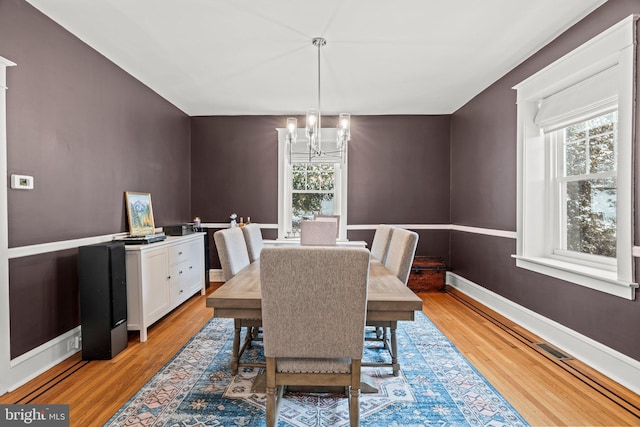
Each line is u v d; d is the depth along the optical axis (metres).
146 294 3.05
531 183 3.28
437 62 3.39
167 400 2.08
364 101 4.63
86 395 2.13
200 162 5.29
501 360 2.62
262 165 5.29
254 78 3.80
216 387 2.23
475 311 3.87
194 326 3.39
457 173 4.99
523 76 3.36
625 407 2.00
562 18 2.60
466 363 2.58
